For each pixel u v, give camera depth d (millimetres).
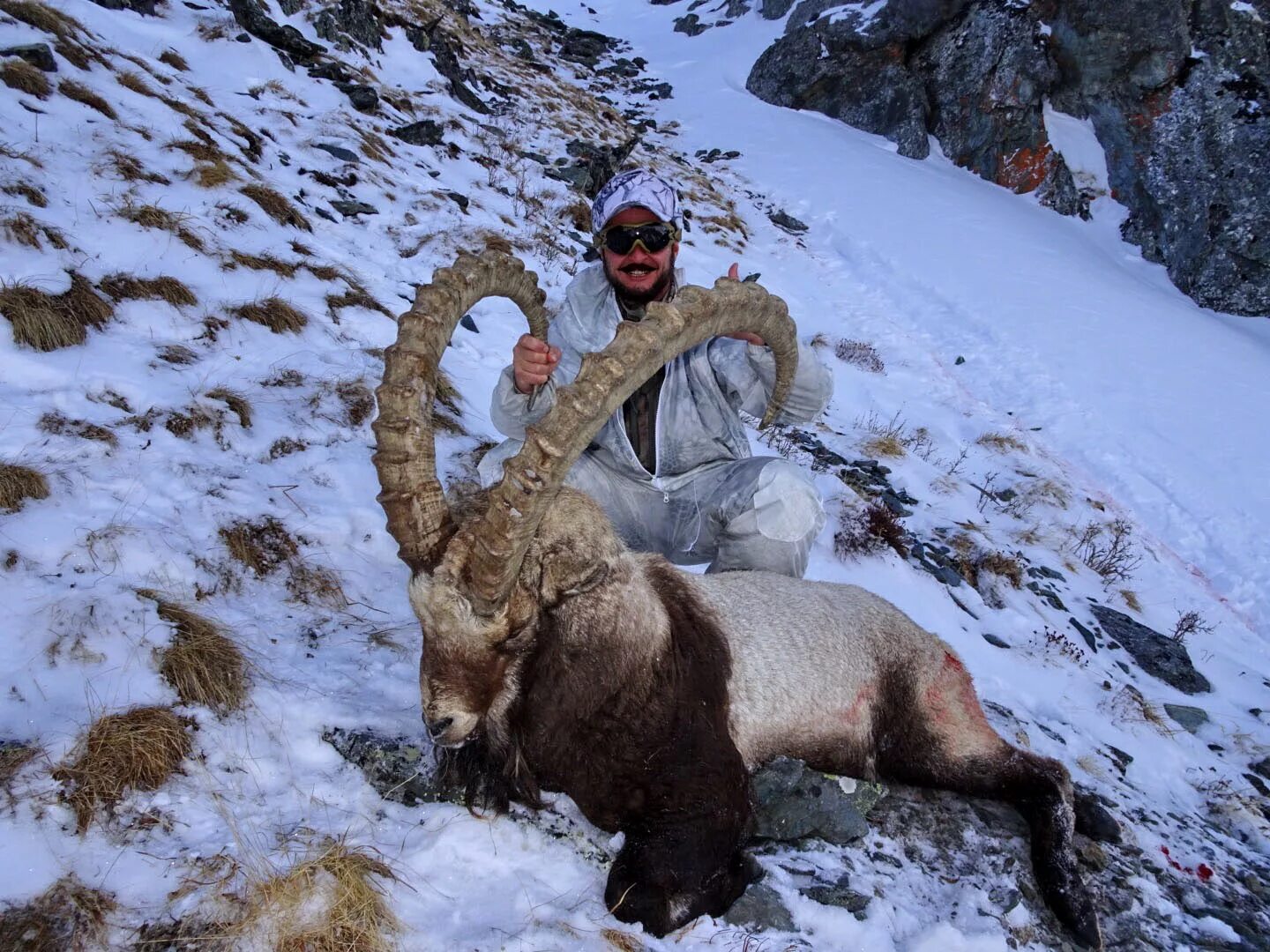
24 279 5801
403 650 4246
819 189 26547
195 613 3988
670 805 3270
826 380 4297
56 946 2574
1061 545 11023
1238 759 7266
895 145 31375
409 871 3061
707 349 4355
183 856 2904
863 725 4078
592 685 3162
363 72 16562
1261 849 5727
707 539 4559
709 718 3414
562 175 17375
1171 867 4672
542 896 3117
